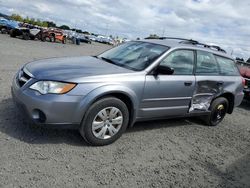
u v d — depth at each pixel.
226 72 6.31
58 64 4.54
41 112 3.85
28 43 23.66
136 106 4.55
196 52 5.55
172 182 3.71
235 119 7.56
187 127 6.04
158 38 6.19
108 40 67.44
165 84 4.86
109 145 4.43
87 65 4.58
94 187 3.30
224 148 5.24
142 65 4.77
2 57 11.70
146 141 4.87
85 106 3.96
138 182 3.57
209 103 6.02
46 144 4.08
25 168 3.41
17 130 4.33
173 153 4.60
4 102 5.48
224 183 3.93
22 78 4.22
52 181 3.26
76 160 3.81
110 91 4.14
